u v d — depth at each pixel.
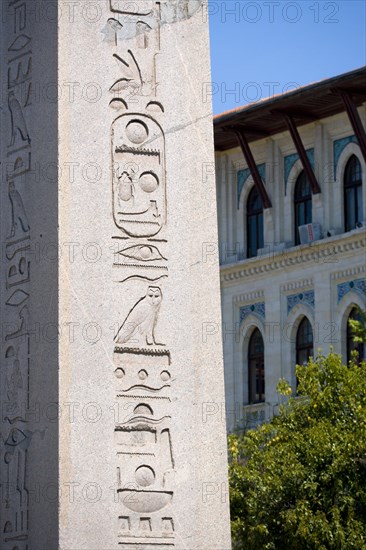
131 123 14.62
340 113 54.66
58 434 13.76
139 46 14.82
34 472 13.98
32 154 14.58
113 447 13.94
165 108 14.80
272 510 31.97
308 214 56.16
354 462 31.72
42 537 13.76
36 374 14.13
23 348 14.33
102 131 14.49
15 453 14.23
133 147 14.60
